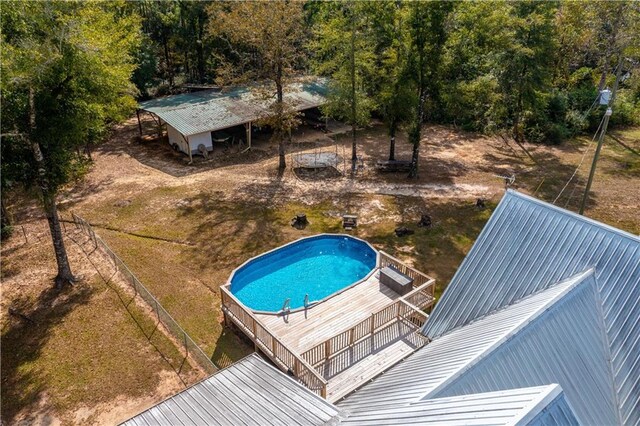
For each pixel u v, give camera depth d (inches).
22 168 692.7
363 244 955.3
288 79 1283.2
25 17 682.2
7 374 635.5
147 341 697.0
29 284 825.5
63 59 661.3
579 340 433.4
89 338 700.7
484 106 1600.6
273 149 1519.4
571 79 1819.6
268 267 903.1
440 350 474.3
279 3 1192.8
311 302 761.0
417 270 856.3
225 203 1148.5
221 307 765.3
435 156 1455.5
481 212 1079.6
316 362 620.1
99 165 1376.7
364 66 1285.7
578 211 1075.9
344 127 1734.7
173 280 848.3
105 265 885.8
